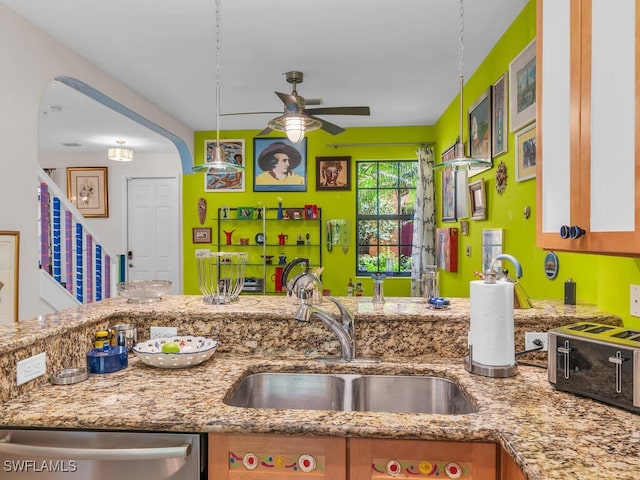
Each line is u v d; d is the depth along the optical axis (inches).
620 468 32.3
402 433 40.5
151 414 43.3
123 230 247.0
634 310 58.0
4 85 94.5
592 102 45.4
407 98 157.1
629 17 40.3
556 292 81.0
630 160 40.3
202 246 209.9
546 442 36.6
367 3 92.6
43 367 52.2
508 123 102.2
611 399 44.5
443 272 168.6
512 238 100.9
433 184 188.5
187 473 42.6
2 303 93.7
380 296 74.9
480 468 40.6
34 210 103.2
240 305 72.7
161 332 67.6
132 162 247.8
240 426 41.7
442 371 57.8
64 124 187.0
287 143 205.6
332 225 203.3
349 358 62.1
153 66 127.8
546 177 54.9
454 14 96.9
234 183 208.2
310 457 42.1
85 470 43.5
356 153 203.2
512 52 100.0
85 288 143.1
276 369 60.9
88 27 103.8
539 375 55.0
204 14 97.3
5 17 94.5
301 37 108.5
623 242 41.3
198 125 199.9
